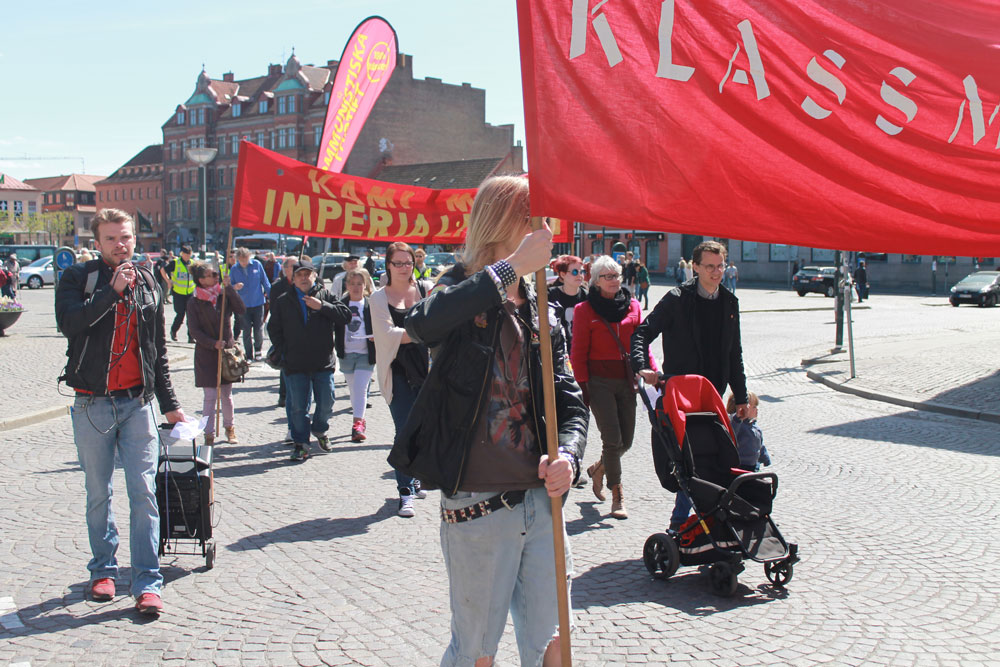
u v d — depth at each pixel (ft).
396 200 28.04
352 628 14.80
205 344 29.53
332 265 144.87
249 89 296.10
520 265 8.69
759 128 9.94
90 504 16.01
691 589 16.93
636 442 31.07
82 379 15.46
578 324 21.79
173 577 17.38
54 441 30.58
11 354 55.31
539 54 9.91
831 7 9.85
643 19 9.89
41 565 17.81
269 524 21.03
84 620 15.14
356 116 33.73
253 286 54.08
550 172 9.77
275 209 27.25
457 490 9.05
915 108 9.80
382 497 23.56
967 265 158.10
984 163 9.73
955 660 13.67
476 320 9.03
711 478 17.85
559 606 9.11
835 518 21.49
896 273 164.66
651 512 22.18
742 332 77.30
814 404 40.55
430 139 244.01
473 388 9.00
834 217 9.96
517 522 9.25
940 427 34.32
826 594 16.58
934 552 18.93
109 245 15.58
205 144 287.89
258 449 29.71
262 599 16.16
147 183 342.23
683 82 9.89
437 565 18.04
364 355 31.01
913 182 9.87
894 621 15.25
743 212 9.96
